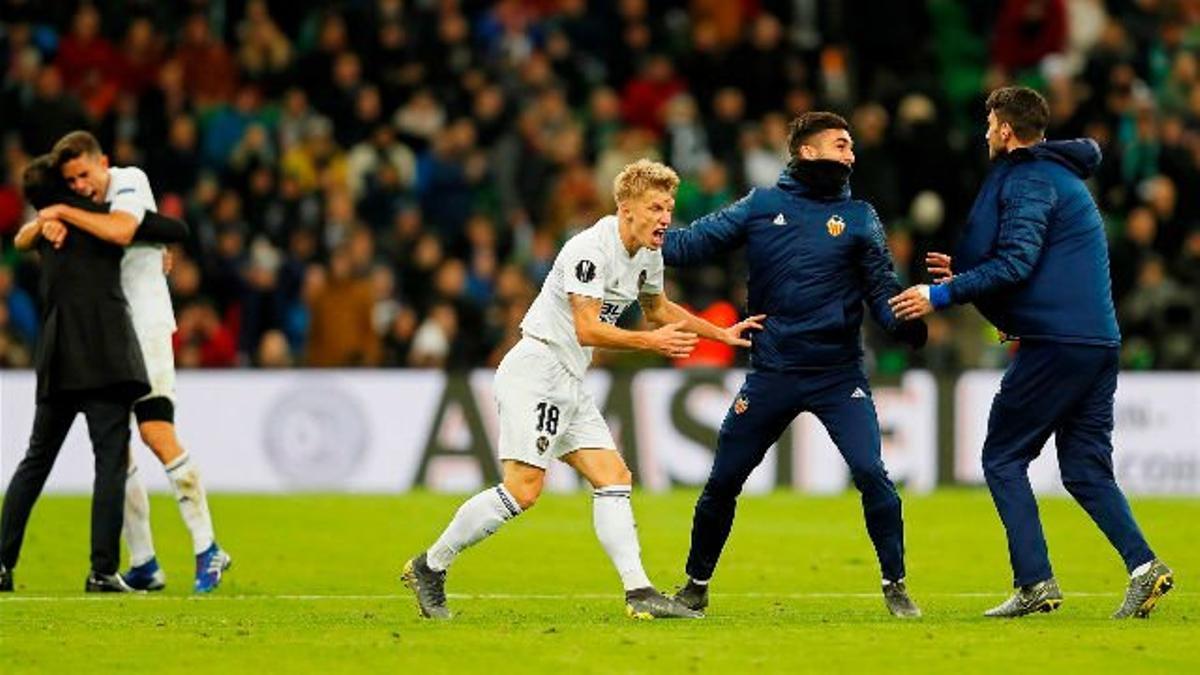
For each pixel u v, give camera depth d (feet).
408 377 216.33
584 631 107.76
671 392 215.31
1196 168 241.96
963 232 116.47
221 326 233.14
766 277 116.78
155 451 136.05
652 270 115.44
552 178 254.47
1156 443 215.51
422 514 185.47
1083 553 158.92
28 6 269.85
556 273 113.50
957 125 280.92
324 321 227.40
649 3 291.17
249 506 191.52
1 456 210.38
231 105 263.08
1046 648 102.53
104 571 134.10
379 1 276.00
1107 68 258.37
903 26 272.92
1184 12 284.20
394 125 260.62
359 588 138.10
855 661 99.04
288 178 247.50
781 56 265.75
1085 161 115.75
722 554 157.48
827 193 116.67
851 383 117.08
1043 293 114.32
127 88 262.26
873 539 117.19
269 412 215.92
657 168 112.68
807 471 213.25
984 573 146.82
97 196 134.10
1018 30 276.00
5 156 250.37
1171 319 228.02
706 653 100.89
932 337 230.68
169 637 106.73
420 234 241.76
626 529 114.83
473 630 108.47
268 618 117.60
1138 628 109.29
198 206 242.99
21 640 106.01
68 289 132.46
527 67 268.21
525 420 112.68
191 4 278.46
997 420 116.26
